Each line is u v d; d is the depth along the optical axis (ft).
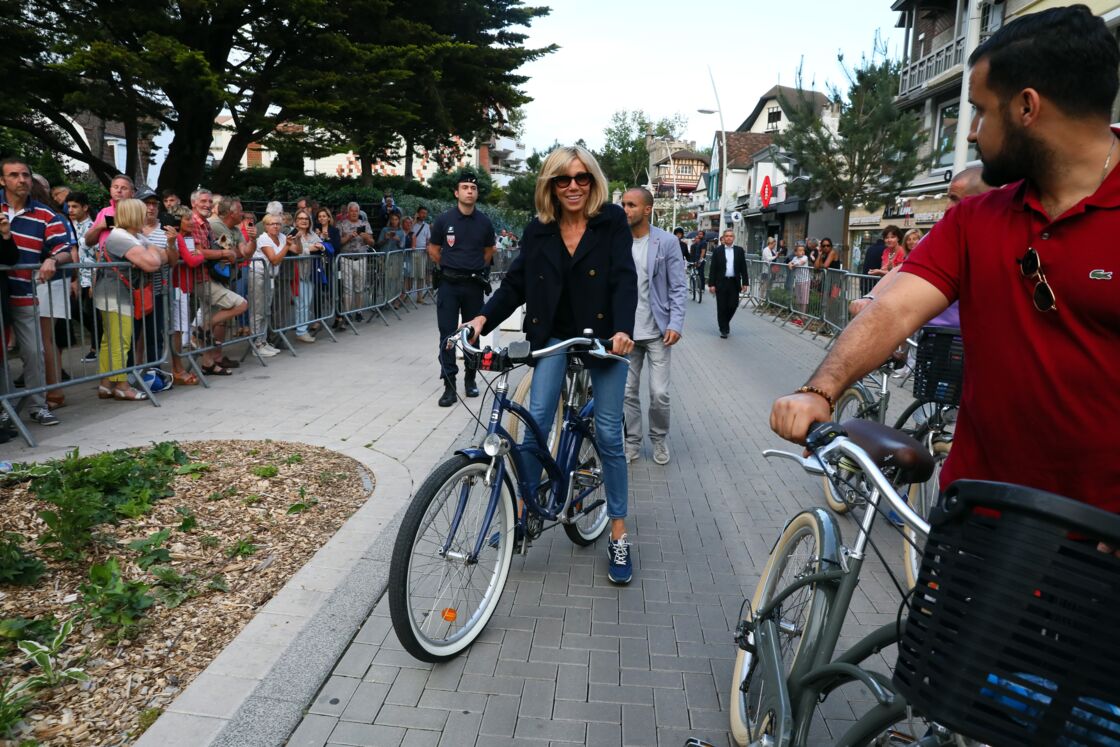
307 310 34.35
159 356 24.39
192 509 14.53
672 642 11.28
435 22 70.90
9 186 20.20
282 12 53.72
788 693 7.38
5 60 48.49
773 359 38.29
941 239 6.03
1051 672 3.99
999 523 4.17
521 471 11.75
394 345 35.86
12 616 10.62
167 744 8.47
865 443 5.99
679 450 21.61
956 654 4.28
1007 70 5.25
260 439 19.62
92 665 9.80
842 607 7.18
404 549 9.68
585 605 12.34
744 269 45.57
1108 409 5.29
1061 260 5.24
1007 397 5.66
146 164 87.40
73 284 21.62
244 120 56.08
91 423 20.70
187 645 10.43
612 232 12.12
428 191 103.24
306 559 13.08
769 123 194.70
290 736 8.86
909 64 93.97
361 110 56.90
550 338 12.42
